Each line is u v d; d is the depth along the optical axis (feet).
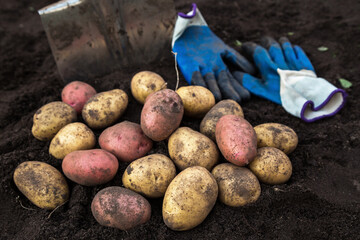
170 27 2.32
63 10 2.01
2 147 1.81
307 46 2.65
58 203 1.45
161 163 1.41
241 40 2.83
